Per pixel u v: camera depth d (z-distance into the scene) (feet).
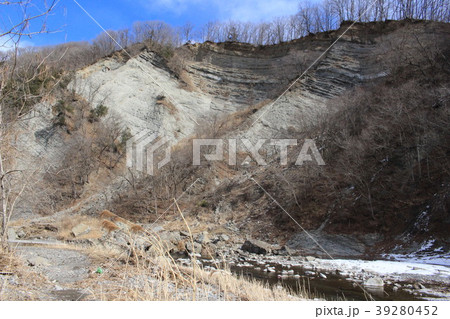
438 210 81.00
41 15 21.81
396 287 45.47
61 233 95.71
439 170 90.38
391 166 102.06
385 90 131.85
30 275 29.45
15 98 33.58
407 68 144.05
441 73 126.41
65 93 174.50
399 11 217.15
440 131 97.14
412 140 101.04
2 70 31.19
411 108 107.34
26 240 80.84
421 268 60.18
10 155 40.98
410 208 87.81
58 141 157.48
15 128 39.78
